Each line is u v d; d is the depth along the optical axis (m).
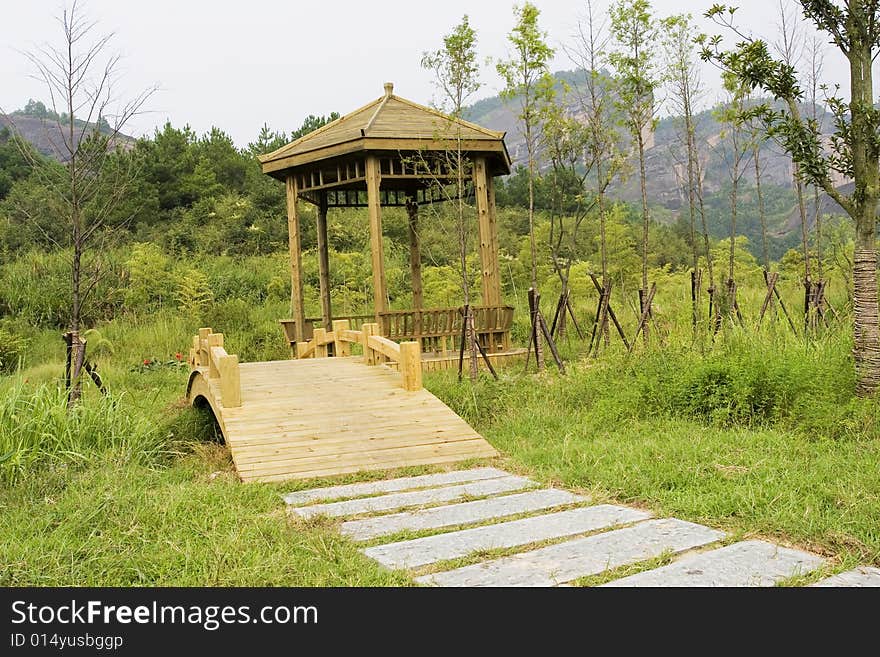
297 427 7.38
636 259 20.42
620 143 13.19
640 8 12.27
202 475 6.75
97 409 7.66
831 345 8.59
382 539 4.71
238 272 21.14
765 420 7.35
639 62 12.38
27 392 8.20
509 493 5.77
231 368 7.88
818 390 7.23
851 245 16.39
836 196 7.37
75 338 8.44
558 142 12.81
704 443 6.56
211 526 4.89
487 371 10.98
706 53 8.01
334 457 6.78
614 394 8.42
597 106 12.76
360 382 9.13
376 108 12.55
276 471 6.47
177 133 28.56
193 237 24.03
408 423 7.60
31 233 22.34
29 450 6.57
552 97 12.33
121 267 18.81
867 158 7.11
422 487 6.09
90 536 4.63
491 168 13.12
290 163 12.42
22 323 16.59
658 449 6.44
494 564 4.19
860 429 6.56
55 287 18.16
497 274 12.70
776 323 10.64
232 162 28.62
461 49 11.23
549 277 19.06
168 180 26.98
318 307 18.91
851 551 4.16
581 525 4.83
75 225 8.76
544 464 6.54
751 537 4.50
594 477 5.88
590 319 15.37
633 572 3.99
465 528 4.91
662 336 10.64
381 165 12.74
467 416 8.79
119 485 5.90
